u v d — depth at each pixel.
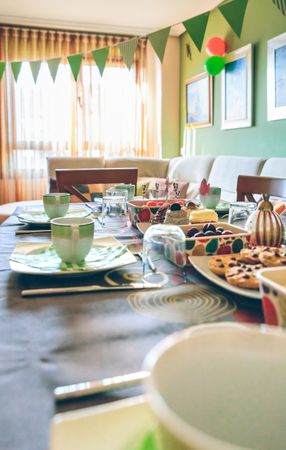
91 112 4.49
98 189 2.74
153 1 3.63
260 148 3.16
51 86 4.36
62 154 4.48
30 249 0.84
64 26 4.23
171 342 0.27
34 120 4.36
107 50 2.25
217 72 3.54
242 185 1.70
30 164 4.42
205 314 0.53
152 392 0.23
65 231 0.72
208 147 4.10
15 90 4.27
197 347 0.28
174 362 0.27
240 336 0.28
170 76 4.70
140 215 1.15
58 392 0.35
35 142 4.39
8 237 1.05
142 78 4.61
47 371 0.39
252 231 0.80
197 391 0.27
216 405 0.27
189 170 3.65
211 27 3.85
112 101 4.55
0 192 4.39
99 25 4.25
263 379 0.28
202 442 0.19
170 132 4.79
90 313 0.54
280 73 2.83
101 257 0.79
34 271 0.68
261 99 3.11
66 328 0.49
